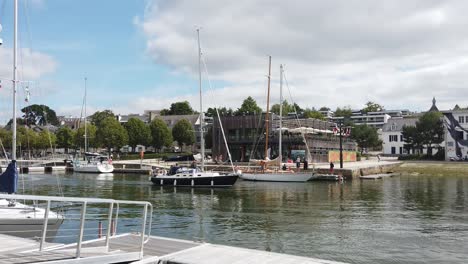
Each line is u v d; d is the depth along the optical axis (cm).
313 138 6919
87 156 8344
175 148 11719
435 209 2795
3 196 785
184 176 4512
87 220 2300
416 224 2242
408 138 9600
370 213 2625
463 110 8681
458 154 8644
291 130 6438
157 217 2480
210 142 10125
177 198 3531
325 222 2308
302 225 2219
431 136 9325
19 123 10075
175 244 1265
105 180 5600
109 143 9331
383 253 1647
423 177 5938
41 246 945
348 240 1864
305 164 5506
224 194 3825
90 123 11162
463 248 1722
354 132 11331
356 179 5500
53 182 5294
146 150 11444
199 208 2878
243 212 2684
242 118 7388
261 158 7156
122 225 2192
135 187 4562
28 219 1492
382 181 5241
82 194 3875
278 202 3197
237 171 5294
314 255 1619
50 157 9950
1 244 1115
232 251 1188
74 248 1070
